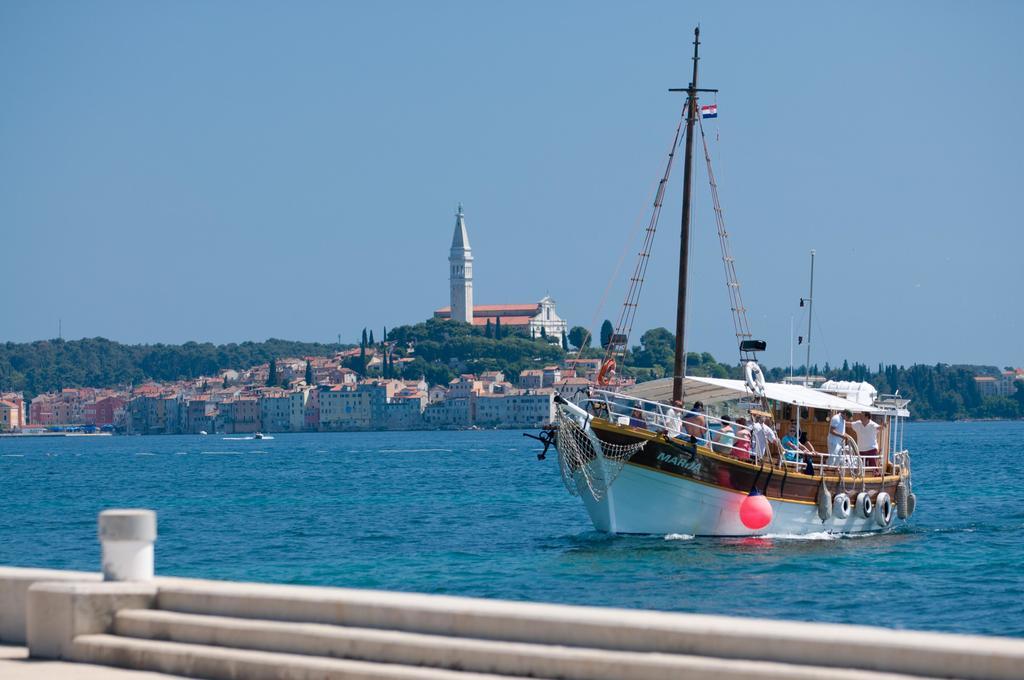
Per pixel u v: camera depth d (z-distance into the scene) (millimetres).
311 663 25609
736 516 73438
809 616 54062
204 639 27594
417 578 68438
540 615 25000
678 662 23016
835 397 82625
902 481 86375
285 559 81188
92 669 27406
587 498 76188
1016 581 62906
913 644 21922
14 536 104188
